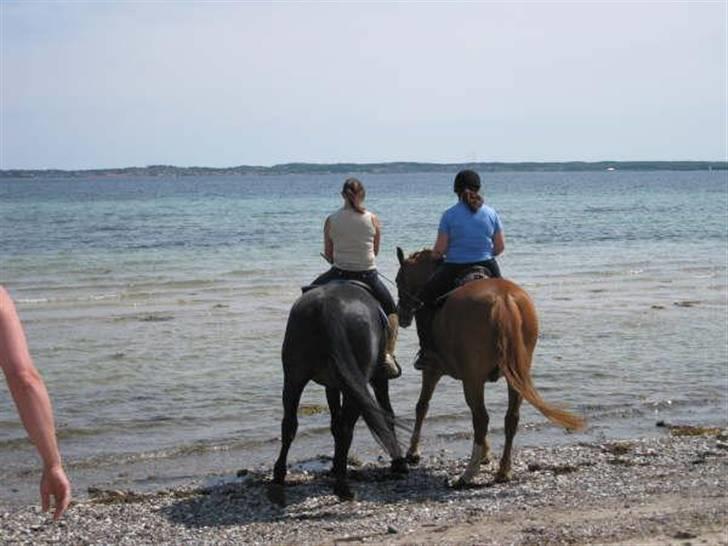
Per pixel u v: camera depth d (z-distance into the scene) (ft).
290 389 32.24
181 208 293.23
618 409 49.44
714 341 68.23
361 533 28.60
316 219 221.87
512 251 142.51
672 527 26.66
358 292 32.65
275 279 104.68
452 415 47.52
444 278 35.58
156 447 42.45
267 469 38.81
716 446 40.86
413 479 36.27
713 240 162.40
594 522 27.76
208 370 57.88
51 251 138.21
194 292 94.48
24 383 12.34
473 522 28.86
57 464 12.57
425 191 512.63
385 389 36.09
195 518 32.07
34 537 30.55
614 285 101.65
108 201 364.17
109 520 32.14
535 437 44.14
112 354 62.44
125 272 111.55
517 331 31.89
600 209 277.44
